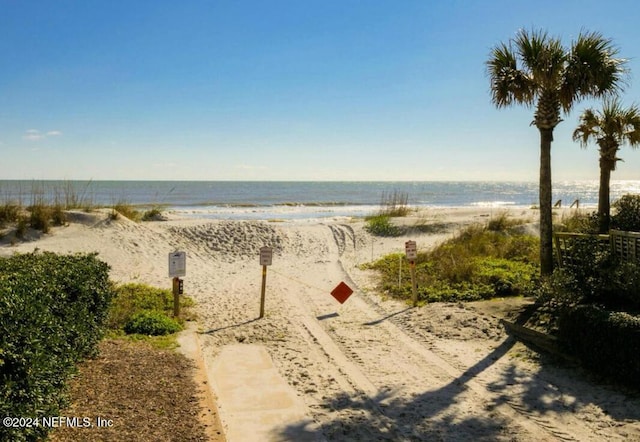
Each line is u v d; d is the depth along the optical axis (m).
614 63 9.93
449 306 10.88
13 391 3.88
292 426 5.79
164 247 19.50
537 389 6.86
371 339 9.28
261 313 10.94
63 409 4.99
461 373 7.54
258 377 7.35
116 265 16.34
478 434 5.68
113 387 5.88
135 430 4.88
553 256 11.53
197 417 5.47
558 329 8.03
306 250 21.12
